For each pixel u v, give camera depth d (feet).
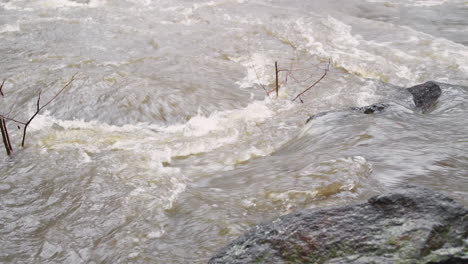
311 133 17.30
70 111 20.83
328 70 26.86
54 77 23.80
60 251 11.50
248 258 8.82
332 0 43.73
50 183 14.71
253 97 23.29
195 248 10.88
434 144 14.69
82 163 15.98
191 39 31.32
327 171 13.23
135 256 10.92
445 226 8.55
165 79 24.31
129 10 38.42
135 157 16.47
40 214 13.19
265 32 33.24
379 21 36.70
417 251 8.16
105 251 11.30
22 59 26.81
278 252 8.79
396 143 14.97
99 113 20.75
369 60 28.07
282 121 20.45
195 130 19.81
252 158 16.96
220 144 18.33
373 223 8.93
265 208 12.23
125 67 26.00
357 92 23.25
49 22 34.47
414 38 32.32
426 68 26.94
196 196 13.53
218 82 24.63
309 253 8.64
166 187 14.21
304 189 12.60
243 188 13.66
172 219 12.40
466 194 11.43
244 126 19.99
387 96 22.40
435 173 12.74
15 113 20.72
